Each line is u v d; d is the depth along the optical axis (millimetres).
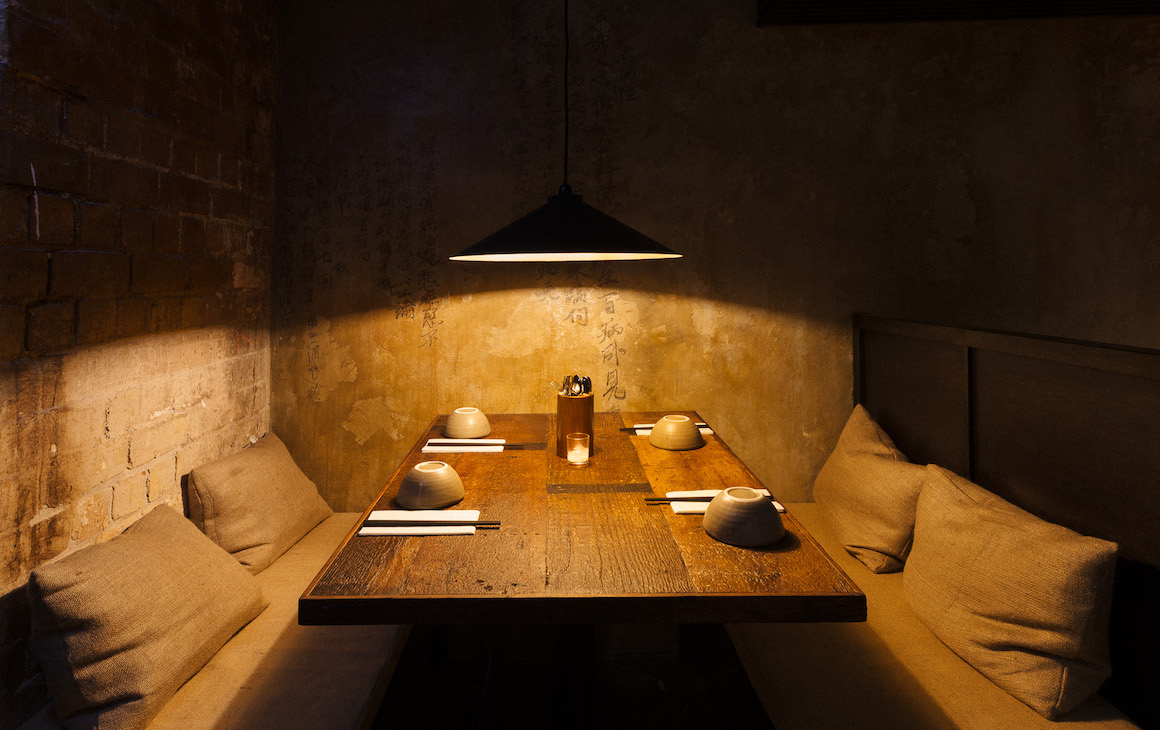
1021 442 1616
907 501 1875
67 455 1502
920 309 2588
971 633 1444
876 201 2561
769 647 1567
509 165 2525
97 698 1289
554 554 1319
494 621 1149
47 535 1447
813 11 2393
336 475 2611
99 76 1564
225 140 2186
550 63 2510
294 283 2562
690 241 2559
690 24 2516
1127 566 1292
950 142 2547
